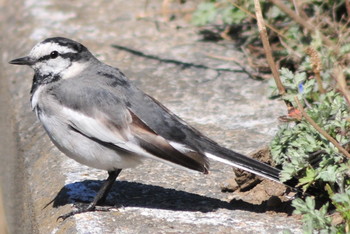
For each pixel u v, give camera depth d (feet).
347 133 31.19
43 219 32.71
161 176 35.35
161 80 46.83
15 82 49.49
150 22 56.24
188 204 32.55
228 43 52.08
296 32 45.52
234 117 41.60
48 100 32.24
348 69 37.96
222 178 35.01
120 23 56.34
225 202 32.76
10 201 42.37
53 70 33.45
